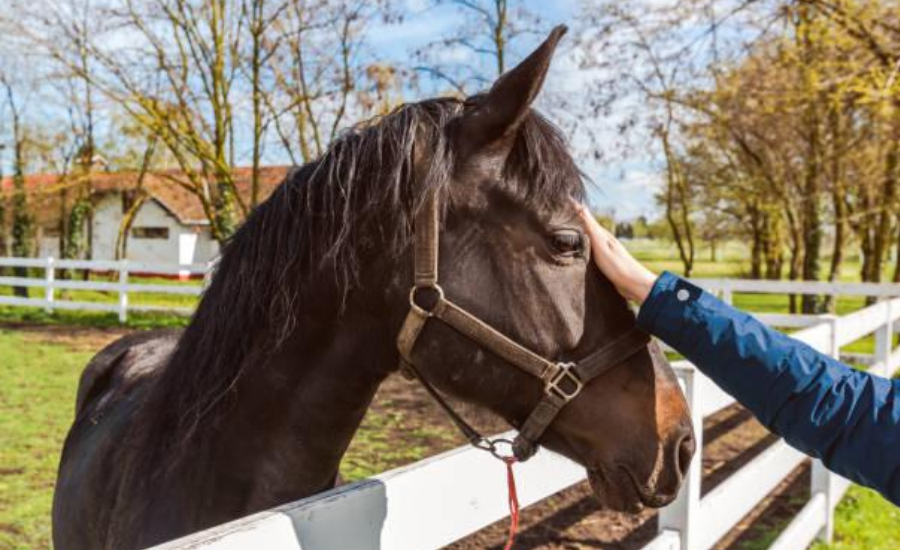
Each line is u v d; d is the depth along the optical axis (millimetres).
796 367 1296
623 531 4070
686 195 19156
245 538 999
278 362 1548
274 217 1548
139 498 1631
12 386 7367
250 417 1571
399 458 5188
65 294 18250
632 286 1392
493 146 1391
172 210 33531
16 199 20594
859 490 4801
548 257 1371
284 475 1582
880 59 7824
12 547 3594
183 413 1573
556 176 1388
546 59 1302
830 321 4008
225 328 1563
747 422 6535
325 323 1507
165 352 2629
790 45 9156
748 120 13031
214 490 1577
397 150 1396
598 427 1396
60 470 2426
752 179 16125
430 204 1359
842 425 1268
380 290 1419
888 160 12633
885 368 5602
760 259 23859
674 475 1396
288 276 1502
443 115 1444
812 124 12477
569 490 4797
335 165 1470
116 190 24781
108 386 2594
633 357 1430
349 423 1591
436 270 1363
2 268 21875
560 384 1370
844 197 13930
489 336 1349
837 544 3842
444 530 1450
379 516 1263
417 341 1393
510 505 1443
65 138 21172
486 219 1368
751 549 3820
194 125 14039
